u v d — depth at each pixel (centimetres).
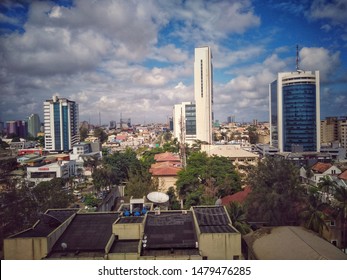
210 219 2578
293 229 2756
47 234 2314
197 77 12725
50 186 4575
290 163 3559
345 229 3005
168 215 2773
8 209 3444
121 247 2281
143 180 5688
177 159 7819
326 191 3425
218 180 4772
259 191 3403
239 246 2173
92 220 2745
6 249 2156
